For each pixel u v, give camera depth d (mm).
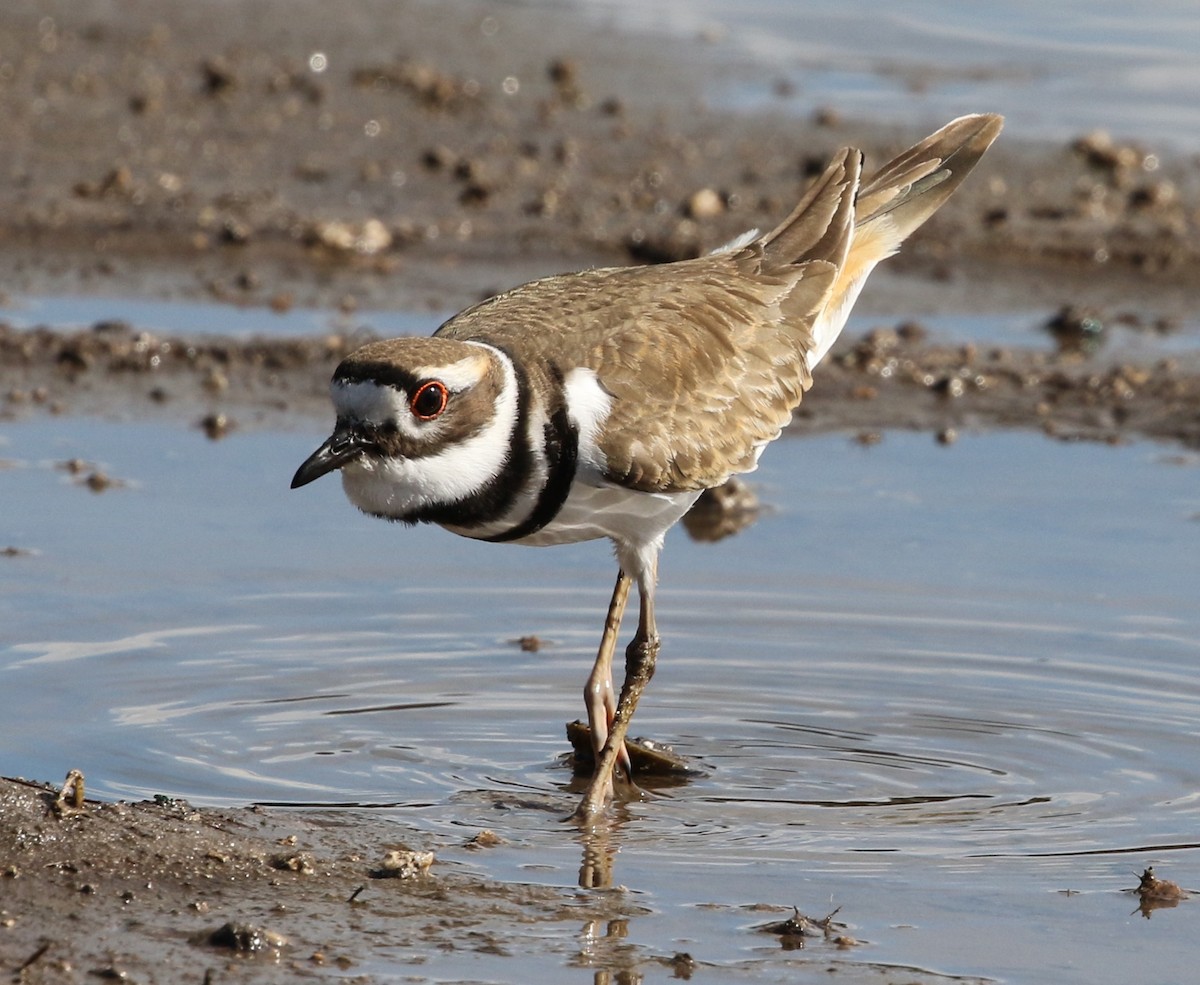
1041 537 14234
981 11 30469
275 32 26906
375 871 9102
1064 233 21766
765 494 15234
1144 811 10164
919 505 14961
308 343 17766
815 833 9883
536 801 10273
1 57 24734
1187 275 21078
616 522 10586
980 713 11492
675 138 23891
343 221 20766
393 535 14141
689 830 9914
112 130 22922
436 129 23875
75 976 7949
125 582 12961
